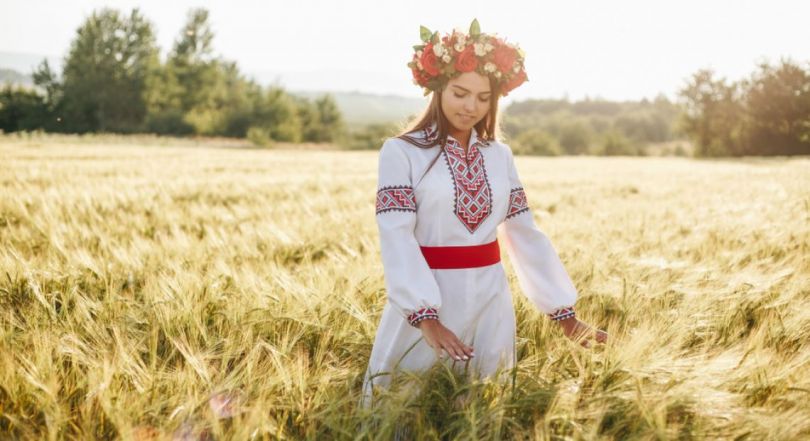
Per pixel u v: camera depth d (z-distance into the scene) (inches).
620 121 4515.3
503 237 92.9
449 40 79.4
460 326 82.4
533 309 111.1
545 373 87.2
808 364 88.6
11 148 1066.1
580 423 75.6
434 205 81.0
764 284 125.9
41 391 78.7
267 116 2642.7
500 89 82.7
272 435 74.7
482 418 73.3
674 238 208.7
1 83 2522.1
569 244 185.3
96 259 156.2
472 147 83.9
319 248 188.7
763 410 76.2
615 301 123.0
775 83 2021.4
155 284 125.6
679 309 112.3
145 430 73.5
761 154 2084.2
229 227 240.5
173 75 2593.5
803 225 202.5
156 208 285.7
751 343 93.3
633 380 78.9
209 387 81.4
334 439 72.6
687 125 2182.6
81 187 383.2
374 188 486.0
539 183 608.4
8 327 101.1
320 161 1024.2
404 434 76.7
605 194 465.4
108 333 101.2
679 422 75.7
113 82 2522.1
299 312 107.0
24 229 198.7
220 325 105.6
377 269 131.0
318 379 85.4
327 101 2999.5
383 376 84.4
